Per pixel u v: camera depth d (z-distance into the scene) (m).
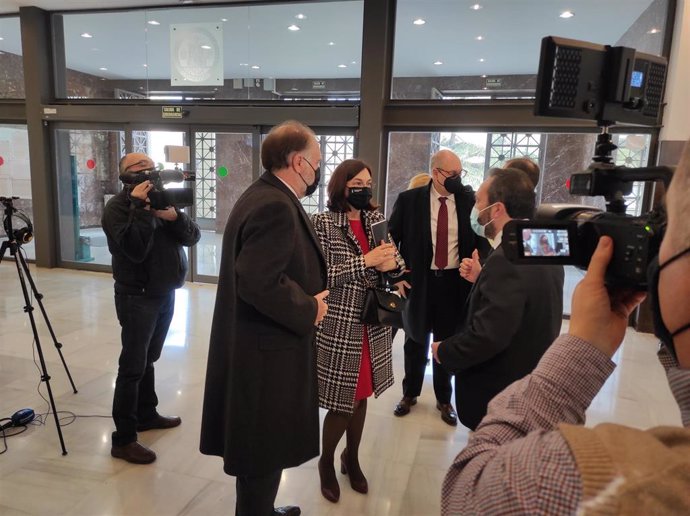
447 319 2.73
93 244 6.64
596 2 4.55
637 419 2.79
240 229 1.37
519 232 0.61
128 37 6.14
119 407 2.22
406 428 2.66
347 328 1.85
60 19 6.32
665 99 4.28
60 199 6.64
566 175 5.02
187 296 5.41
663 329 0.41
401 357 3.87
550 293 1.44
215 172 6.01
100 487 2.05
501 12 4.84
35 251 6.67
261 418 1.38
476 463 0.49
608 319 0.54
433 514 1.95
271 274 1.29
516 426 0.52
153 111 5.97
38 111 6.32
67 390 2.97
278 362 1.39
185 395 2.96
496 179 1.51
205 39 5.86
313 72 5.70
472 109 5.02
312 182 1.53
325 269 1.54
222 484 2.10
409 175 5.43
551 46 0.64
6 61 6.59
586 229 0.60
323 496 2.03
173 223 2.22
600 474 0.35
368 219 2.04
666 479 0.33
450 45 5.16
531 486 0.38
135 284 2.14
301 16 5.46
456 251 2.70
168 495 2.01
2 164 6.68
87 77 6.44
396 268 2.00
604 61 0.67
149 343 2.38
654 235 0.47
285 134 1.43
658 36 4.36
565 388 0.53
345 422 1.95
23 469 2.16
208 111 5.80
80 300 5.09
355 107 5.23
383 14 4.96
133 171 2.13
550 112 0.65
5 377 3.13
